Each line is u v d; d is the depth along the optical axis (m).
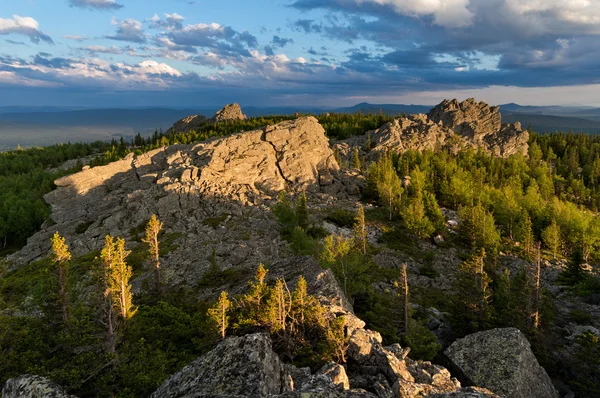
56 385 19.23
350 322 30.48
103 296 29.72
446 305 56.50
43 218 118.38
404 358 27.11
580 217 95.69
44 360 25.31
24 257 83.56
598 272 78.06
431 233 89.12
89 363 24.98
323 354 26.44
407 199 107.31
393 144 172.62
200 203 94.56
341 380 21.62
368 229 91.88
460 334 45.44
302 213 81.38
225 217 88.06
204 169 104.12
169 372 25.33
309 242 64.69
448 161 156.25
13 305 40.88
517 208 106.81
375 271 67.19
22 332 27.55
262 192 107.81
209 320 28.92
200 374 18.55
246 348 19.61
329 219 95.00
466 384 33.19
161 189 97.81
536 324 45.25
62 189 108.44
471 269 53.00
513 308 47.09
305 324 31.06
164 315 36.03
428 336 38.75
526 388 31.66
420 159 153.38
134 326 30.22
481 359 34.06
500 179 151.25
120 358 25.81
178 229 82.50
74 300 37.56
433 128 186.38
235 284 49.78
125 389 22.53
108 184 112.19
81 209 101.62
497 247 84.06
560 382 39.78
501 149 193.12
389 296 52.25
